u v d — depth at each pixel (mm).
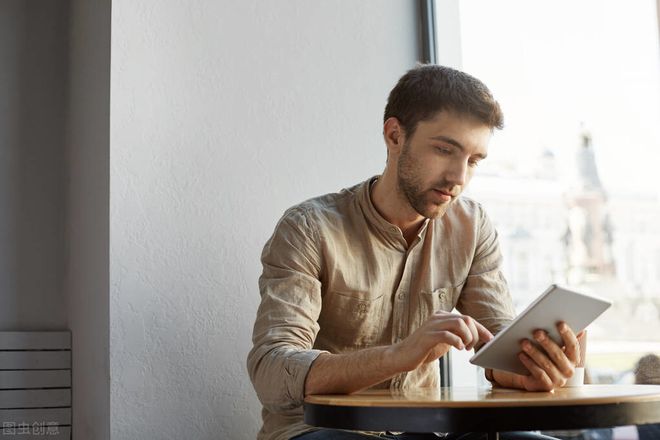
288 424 1714
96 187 2250
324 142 2406
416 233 1792
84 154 2432
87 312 2346
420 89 1583
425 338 1303
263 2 2369
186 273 2168
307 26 2428
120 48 2160
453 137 1544
